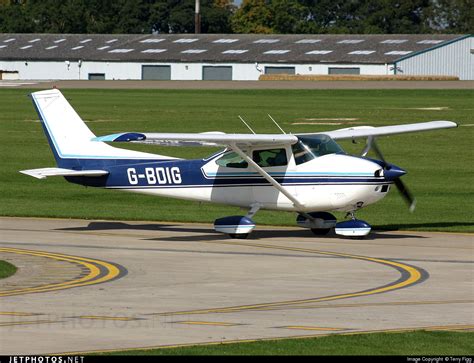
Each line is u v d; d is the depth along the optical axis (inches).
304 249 2329.0
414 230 2719.0
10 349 1357.0
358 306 1662.2
